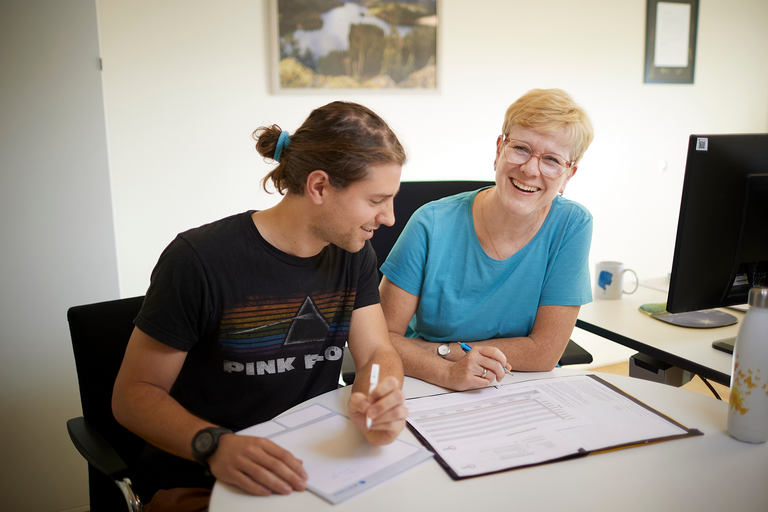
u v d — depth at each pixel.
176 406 0.90
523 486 0.73
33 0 1.56
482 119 2.70
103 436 1.12
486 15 2.62
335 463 0.79
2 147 1.58
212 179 2.29
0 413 1.67
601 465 0.79
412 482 0.75
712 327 1.39
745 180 1.18
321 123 0.91
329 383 1.14
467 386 1.02
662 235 3.26
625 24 2.90
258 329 1.01
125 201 2.19
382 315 1.17
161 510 0.96
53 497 1.77
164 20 2.13
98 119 1.67
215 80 2.24
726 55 3.19
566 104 1.10
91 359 1.15
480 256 1.26
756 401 0.83
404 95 2.53
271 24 2.26
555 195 1.17
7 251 1.62
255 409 1.05
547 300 1.23
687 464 0.79
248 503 0.71
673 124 3.14
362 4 2.38
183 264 0.94
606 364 3.12
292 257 1.02
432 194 1.81
